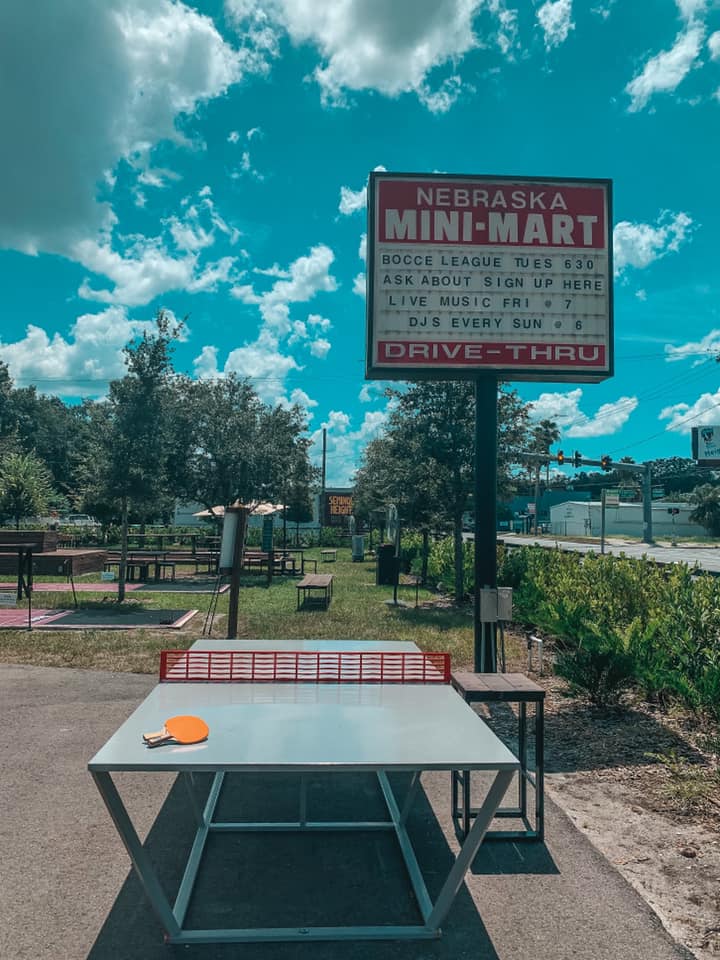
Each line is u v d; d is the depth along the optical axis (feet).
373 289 28.40
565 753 20.57
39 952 10.75
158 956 10.69
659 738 21.70
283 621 42.27
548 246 28.73
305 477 113.80
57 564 67.97
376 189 28.63
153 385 51.39
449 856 14.20
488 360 28.37
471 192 28.78
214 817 15.79
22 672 29.68
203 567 83.35
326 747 10.81
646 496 179.93
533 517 271.08
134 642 35.78
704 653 24.27
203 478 84.58
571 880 13.25
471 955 10.89
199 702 13.48
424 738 11.37
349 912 11.96
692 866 13.84
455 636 38.01
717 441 196.54
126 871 13.34
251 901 12.27
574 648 33.68
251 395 92.38
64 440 233.55
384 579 63.52
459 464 51.34
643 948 11.12
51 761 19.31
